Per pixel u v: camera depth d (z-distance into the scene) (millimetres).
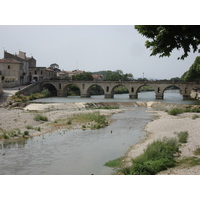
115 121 49719
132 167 17922
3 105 71750
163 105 86062
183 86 113125
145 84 119188
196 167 17297
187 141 27016
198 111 63406
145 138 32062
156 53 22375
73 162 21766
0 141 30188
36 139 31562
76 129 38906
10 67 112375
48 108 70375
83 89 128875
